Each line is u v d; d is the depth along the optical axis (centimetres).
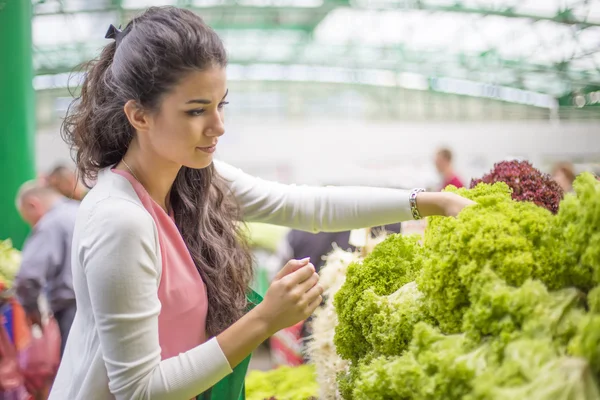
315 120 1722
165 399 109
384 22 1316
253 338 115
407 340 115
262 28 1329
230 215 154
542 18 1184
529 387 84
